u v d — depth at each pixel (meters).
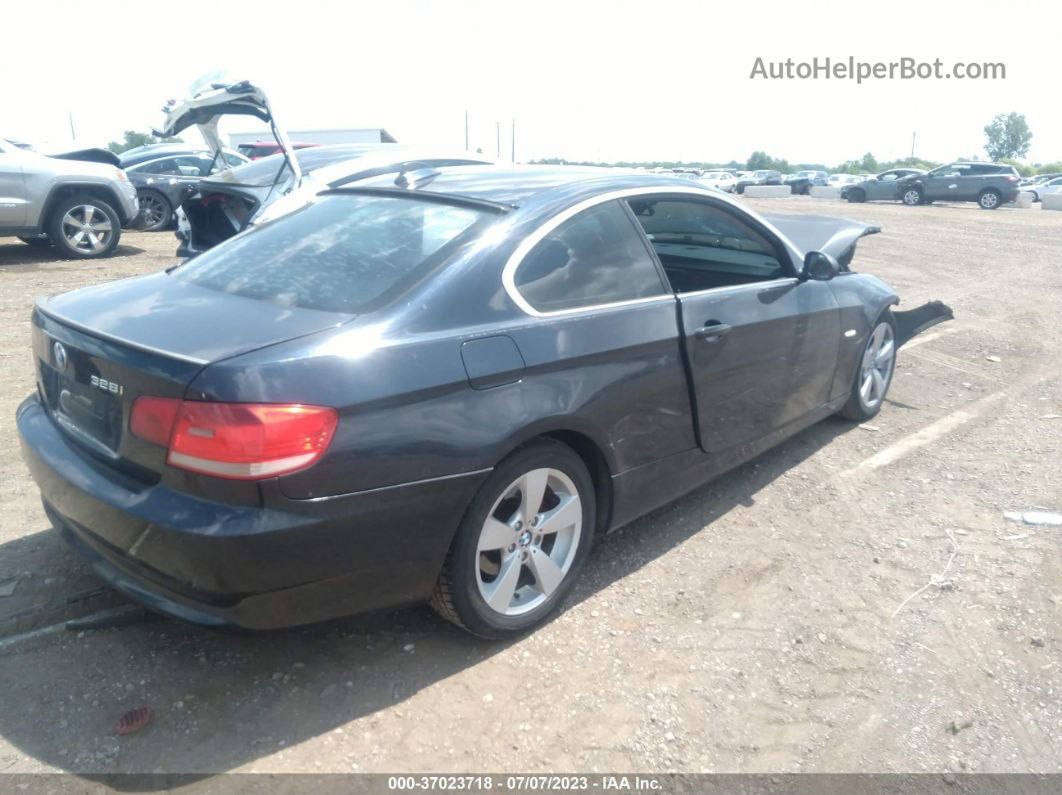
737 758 2.60
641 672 2.97
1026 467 4.80
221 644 3.04
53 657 2.93
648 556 3.75
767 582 3.56
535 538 3.10
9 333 7.07
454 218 3.21
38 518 3.85
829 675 2.99
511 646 3.09
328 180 7.20
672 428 3.55
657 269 3.57
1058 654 3.13
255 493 2.37
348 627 3.16
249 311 2.78
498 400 2.81
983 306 9.62
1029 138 82.81
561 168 3.95
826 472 4.70
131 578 2.68
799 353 4.29
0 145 10.62
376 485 2.54
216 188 7.05
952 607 3.41
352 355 2.54
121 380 2.55
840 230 5.79
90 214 11.52
